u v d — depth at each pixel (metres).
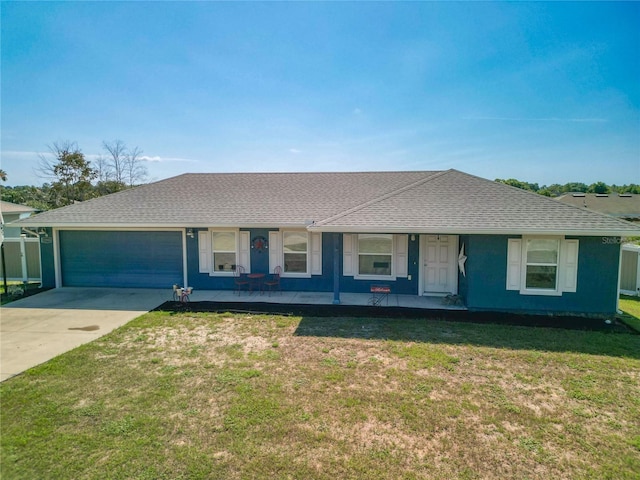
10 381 6.11
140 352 7.38
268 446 4.44
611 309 9.89
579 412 5.22
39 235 13.43
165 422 4.91
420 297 12.02
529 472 4.05
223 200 13.80
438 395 5.67
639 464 4.18
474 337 8.29
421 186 12.39
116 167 34.69
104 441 4.51
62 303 11.32
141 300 11.65
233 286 13.00
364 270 12.50
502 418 5.07
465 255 11.06
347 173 16.38
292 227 12.16
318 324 9.23
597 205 41.69
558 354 7.30
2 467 4.05
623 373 6.48
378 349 7.54
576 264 10.02
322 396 5.61
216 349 7.55
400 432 4.73
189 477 3.93
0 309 10.67
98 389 5.82
